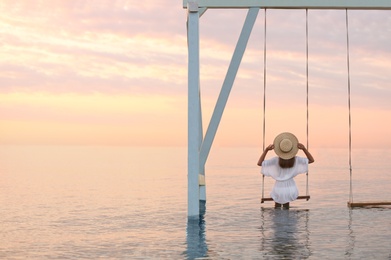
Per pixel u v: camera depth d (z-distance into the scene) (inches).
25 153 2220.7
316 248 221.6
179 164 1143.0
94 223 293.1
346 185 556.7
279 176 350.0
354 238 243.3
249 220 297.4
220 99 355.6
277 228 271.1
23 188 521.3
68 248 225.8
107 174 759.1
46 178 669.9
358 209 343.9
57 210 350.6
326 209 343.3
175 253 214.1
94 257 208.8
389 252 214.2
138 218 310.5
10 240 244.2
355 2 343.0
